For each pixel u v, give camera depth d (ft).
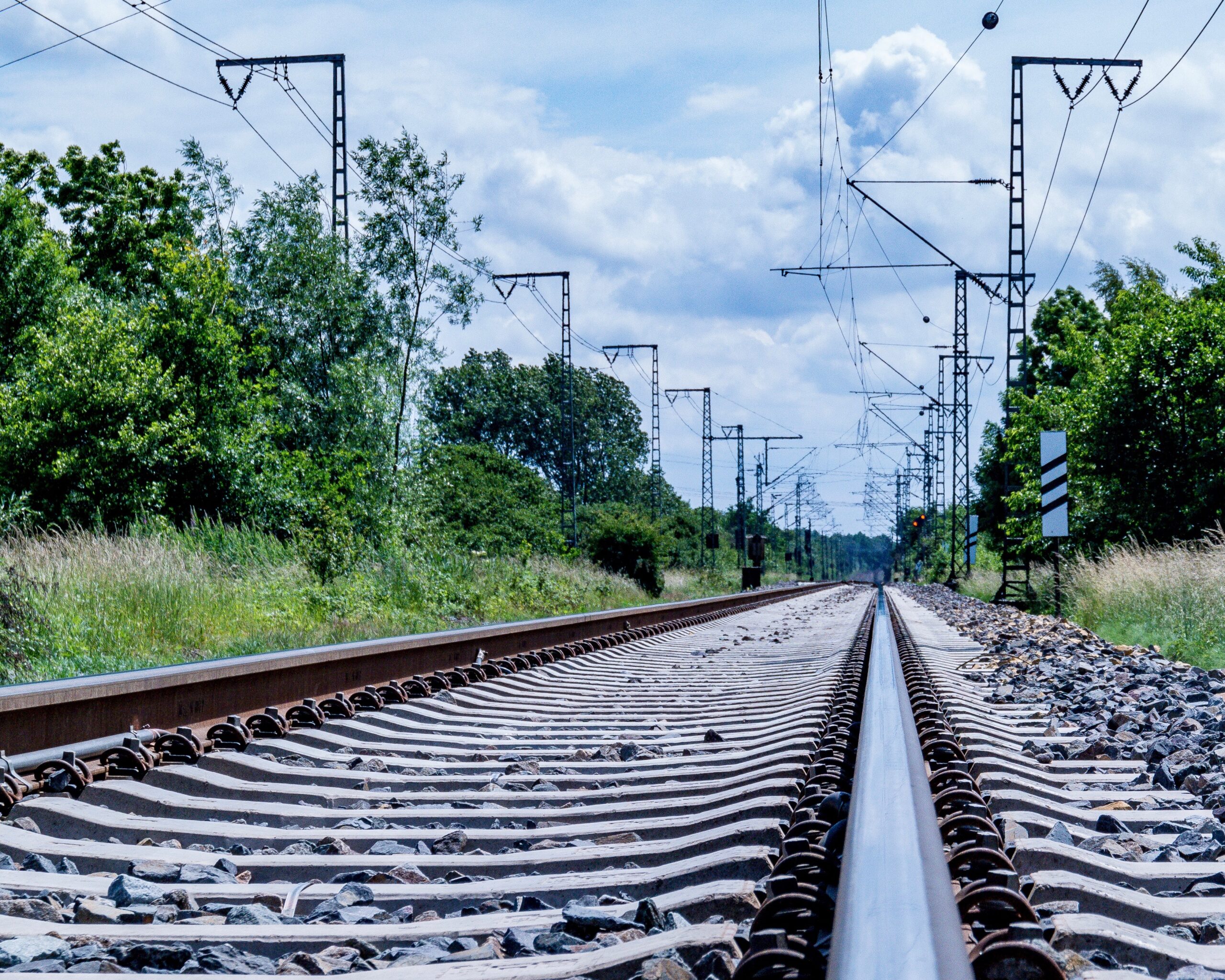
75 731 16.62
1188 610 44.11
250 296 91.15
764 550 218.59
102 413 63.52
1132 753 20.12
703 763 18.47
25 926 9.29
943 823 10.34
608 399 334.44
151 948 8.52
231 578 47.55
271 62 85.87
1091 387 76.74
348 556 59.52
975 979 6.16
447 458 90.99
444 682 28.63
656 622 69.26
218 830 13.46
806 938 7.90
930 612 90.63
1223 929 9.02
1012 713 25.90
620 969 8.01
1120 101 81.71
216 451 67.36
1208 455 69.41
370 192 95.86
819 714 22.95
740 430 240.73
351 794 15.98
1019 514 91.04
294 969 8.30
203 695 20.16
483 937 9.39
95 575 39.27
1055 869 10.95
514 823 14.55
